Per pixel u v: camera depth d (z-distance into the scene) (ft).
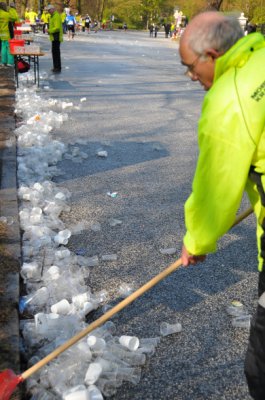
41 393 7.97
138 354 8.99
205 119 5.96
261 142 5.83
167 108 32.45
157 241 13.78
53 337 9.27
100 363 8.43
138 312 10.52
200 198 6.17
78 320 9.77
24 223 13.89
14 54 35.63
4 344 8.79
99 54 70.44
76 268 11.97
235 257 13.12
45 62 54.85
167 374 8.78
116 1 244.83
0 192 15.81
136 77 47.11
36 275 11.35
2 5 45.80
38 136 22.52
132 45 98.27
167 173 19.38
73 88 38.50
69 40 100.94
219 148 5.86
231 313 10.61
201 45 6.05
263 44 6.09
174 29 149.38
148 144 23.45
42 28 124.67
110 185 17.80
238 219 7.20
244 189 6.54
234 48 5.93
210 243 6.44
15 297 10.14
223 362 9.16
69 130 25.41
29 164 18.99
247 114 5.72
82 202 16.14
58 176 18.51
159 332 9.89
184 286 11.61
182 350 9.42
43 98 33.37
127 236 13.97
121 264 12.44
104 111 30.55
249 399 8.30
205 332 9.98
